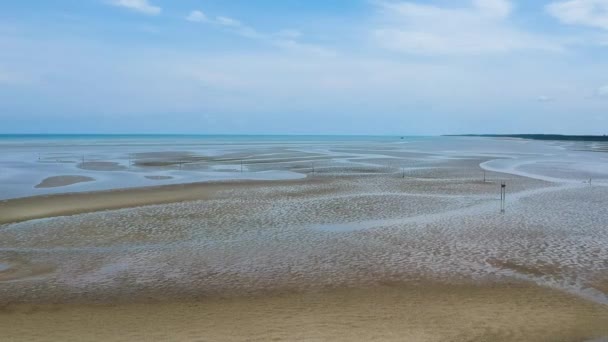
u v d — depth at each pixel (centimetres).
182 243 2022
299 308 1303
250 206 2884
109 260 1770
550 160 7169
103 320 1216
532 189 3656
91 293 1427
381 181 4212
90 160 6588
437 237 2111
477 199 3169
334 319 1218
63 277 1573
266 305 1328
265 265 1712
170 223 2398
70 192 3350
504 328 1157
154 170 5162
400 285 1502
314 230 2262
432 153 9556
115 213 2638
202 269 1666
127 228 2283
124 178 4322
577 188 3709
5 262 1742
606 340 1086
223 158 7312
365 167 5762
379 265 1709
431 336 1108
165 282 1530
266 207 2852
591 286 1486
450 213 2672
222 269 1667
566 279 1552
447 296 1398
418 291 1445
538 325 1175
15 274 1603
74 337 1101
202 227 2317
